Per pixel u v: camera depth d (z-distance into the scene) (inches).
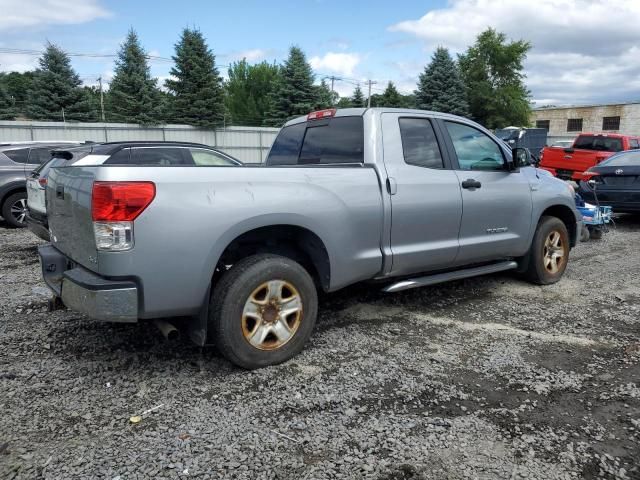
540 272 219.5
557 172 687.1
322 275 151.9
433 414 117.2
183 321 143.9
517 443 106.1
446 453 102.7
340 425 112.3
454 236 182.5
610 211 357.1
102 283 116.6
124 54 1502.2
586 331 169.8
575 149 666.2
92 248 119.3
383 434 109.0
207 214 124.3
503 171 202.5
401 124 172.4
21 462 98.4
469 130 194.5
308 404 121.1
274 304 138.6
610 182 382.3
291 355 143.6
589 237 330.3
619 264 268.1
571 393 127.3
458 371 139.1
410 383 131.9
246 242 147.4
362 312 186.7
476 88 1929.1
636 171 366.9
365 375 136.3
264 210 133.0
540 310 191.3
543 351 152.9
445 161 181.6
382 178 160.4
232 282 131.7
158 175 119.0
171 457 100.3
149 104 1470.2
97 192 114.7
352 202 152.2
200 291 126.2
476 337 164.1
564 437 108.3
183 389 128.1
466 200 183.3
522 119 1918.1
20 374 134.9
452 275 187.6
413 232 169.2
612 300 204.1
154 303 121.3
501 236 199.5
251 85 2839.6
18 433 108.3
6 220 382.9
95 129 1171.3
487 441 106.7
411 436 108.3
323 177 147.3
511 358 147.5
